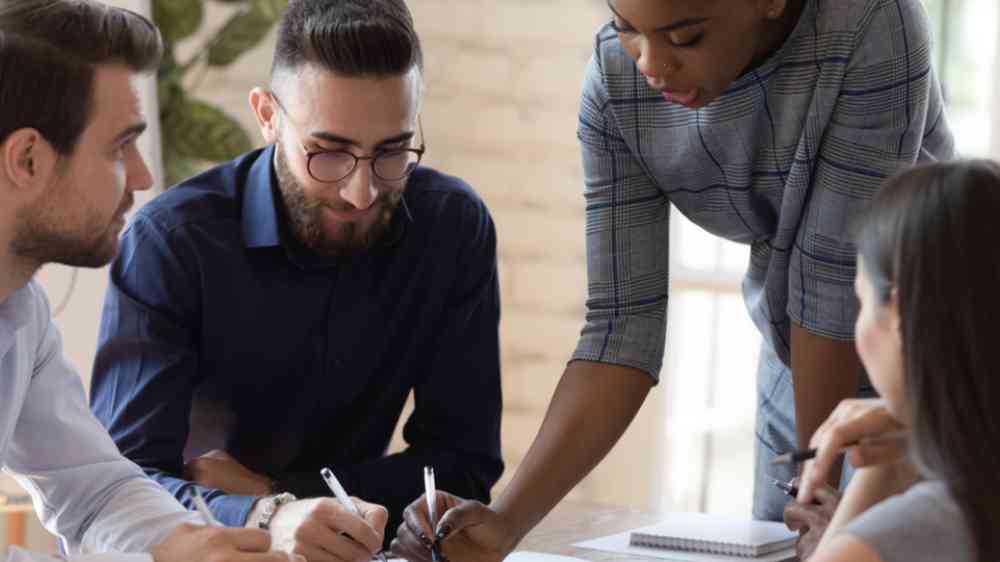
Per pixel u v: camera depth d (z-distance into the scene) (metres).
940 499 1.08
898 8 1.68
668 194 1.92
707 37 1.56
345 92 1.83
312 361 2.06
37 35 1.46
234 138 3.24
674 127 1.82
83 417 1.80
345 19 1.84
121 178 1.55
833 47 1.69
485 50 3.61
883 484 1.26
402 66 1.85
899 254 1.10
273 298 2.03
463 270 2.11
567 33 3.58
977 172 1.09
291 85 1.88
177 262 1.99
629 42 1.61
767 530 1.94
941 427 1.07
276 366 2.05
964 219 1.08
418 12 3.62
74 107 1.48
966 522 1.06
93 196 1.52
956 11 3.47
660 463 3.70
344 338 2.06
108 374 1.99
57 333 1.79
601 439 1.88
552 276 3.65
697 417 3.73
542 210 3.63
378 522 1.72
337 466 2.11
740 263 3.71
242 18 3.27
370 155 1.87
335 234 1.97
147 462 1.92
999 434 1.05
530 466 1.84
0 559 1.49
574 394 1.90
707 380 3.74
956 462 1.06
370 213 1.95
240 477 1.97
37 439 1.78
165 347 1.98
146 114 3.06
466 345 2.12
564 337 3.65
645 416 3.68
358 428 2.12
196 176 2.09
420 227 2.08
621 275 1.92
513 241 3.65
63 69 1.46
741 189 1.83
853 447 1.24
